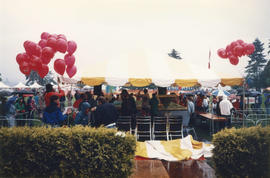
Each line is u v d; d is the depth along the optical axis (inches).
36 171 141.8
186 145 242.8
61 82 286.5
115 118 213.6
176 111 336.2
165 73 284.4
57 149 141.1
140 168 182.9
